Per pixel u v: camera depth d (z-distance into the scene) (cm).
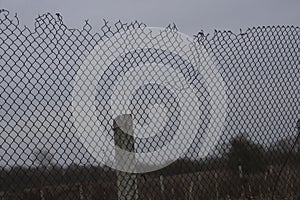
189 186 632
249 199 651
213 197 639
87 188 584
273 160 667
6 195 555
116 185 601
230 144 648
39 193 564
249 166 656
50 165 571
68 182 577
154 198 617
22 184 560
